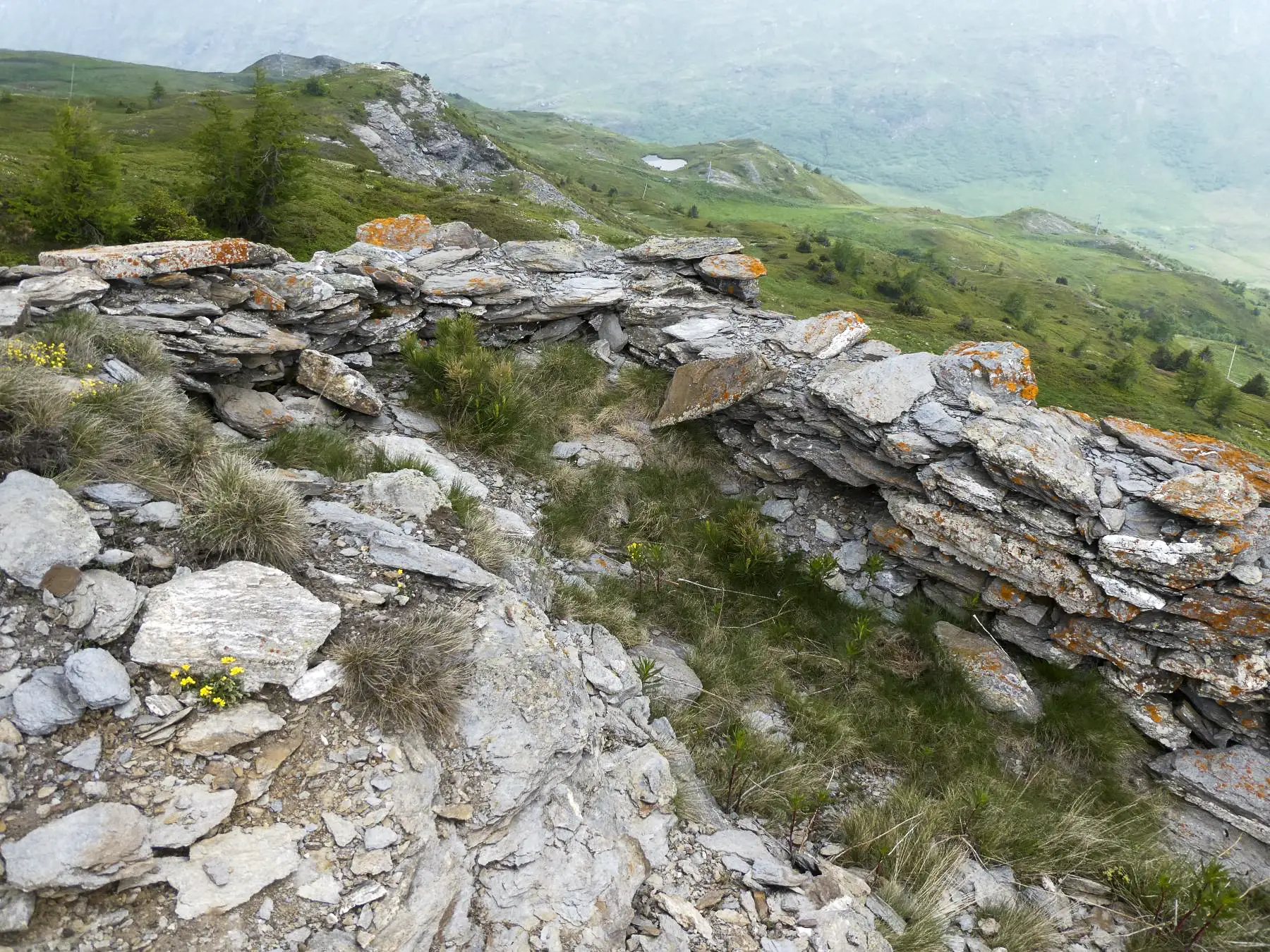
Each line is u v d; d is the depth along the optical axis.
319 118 118.81
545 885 4.58
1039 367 98.00
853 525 10.57
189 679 4.39
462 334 10.89
